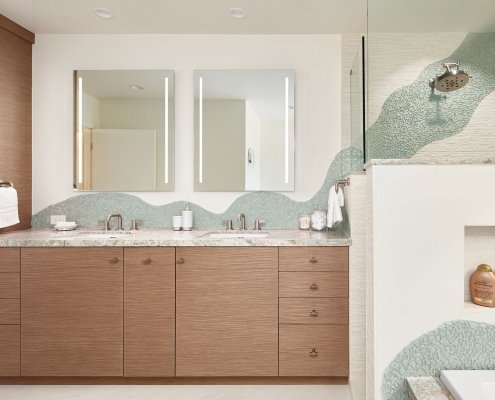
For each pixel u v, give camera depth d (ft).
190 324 6.59
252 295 6.59
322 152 8.54
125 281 6.61
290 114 8.47
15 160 8.08
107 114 8.58
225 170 8.54
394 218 4.78
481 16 5.40
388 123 5.58
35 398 6.36
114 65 8.61
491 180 4.69
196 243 6.57
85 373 6.62
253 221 8.57
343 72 8.47
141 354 6.60
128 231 8.16
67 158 8.63
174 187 8.59
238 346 6.59
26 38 8.30
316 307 6.58
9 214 7.42
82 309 6.61
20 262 6.62
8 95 7.86
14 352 6.62
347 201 7.25
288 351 6.59
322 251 6.60
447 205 4.73
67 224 8.14
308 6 7.29
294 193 8.58
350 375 6.48
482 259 5.14
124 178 8.58
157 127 8.55
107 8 7.43
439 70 5.49
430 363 4.79
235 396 6.41
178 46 8.59
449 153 5.48
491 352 4.73
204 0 7.09
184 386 6.74
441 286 4.75
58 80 8.61
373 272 4.83
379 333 4.83
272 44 8.55
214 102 8.54
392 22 5.57
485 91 5.41
